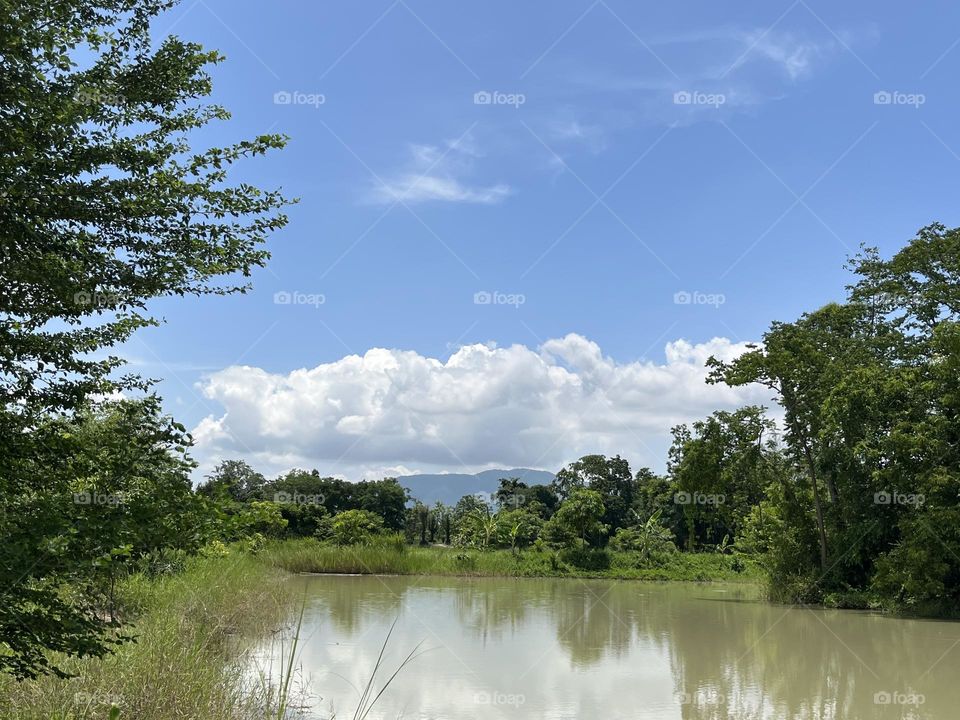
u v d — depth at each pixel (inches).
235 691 349.7
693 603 1108.5
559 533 2123.5
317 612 835.4
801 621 880.3
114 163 225.8
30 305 222.1
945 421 994.7
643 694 461.4
